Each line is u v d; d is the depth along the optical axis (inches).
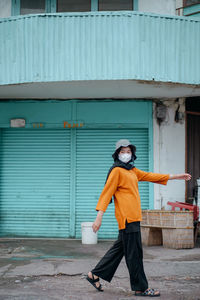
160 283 205.5
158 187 355.9
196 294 184.7
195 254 280.4
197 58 306.7
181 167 362.3
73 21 299.4
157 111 358.9
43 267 233.3
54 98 362.9
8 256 273.7
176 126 363.9
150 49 298.5
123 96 353.1
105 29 297.4
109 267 181.2
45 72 301.0
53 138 368.8
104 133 365.4
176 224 302.5
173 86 312.0
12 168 370.6
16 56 306.8
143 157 363.3
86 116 361.4
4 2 378.9
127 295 181.6
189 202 366.0
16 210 367.6
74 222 360.2
